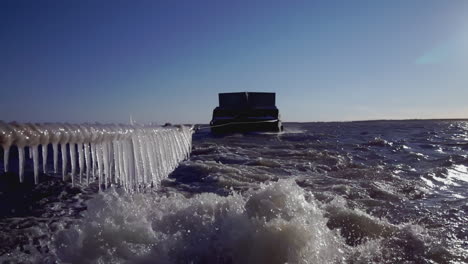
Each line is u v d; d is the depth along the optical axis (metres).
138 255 4.10
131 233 4.46
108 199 5.44
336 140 23.06
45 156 2.27
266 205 4.88
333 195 6.98
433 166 11.23
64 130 2.47
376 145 18.56
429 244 4.62
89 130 2.85
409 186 8.14
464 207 6.40
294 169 10.65
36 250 4.27
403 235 4.91
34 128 2.14
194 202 5.60
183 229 4.73
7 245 4.39
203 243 4.39
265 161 11.75
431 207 6.41
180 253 4.21
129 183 4.00
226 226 4.68
